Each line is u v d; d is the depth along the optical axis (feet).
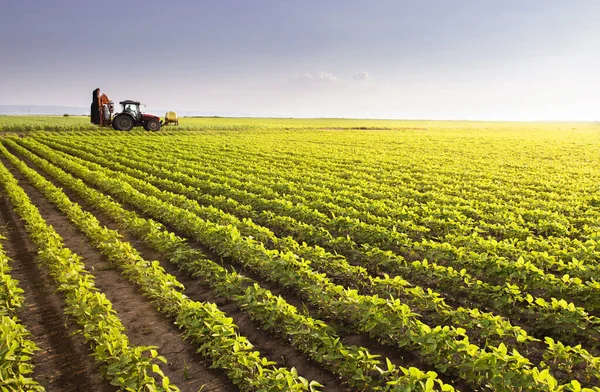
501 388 17.38
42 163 83.92
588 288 25.49
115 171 80.74
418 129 270.46
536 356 22.18
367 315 22.35
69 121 255.70
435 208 50.57
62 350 23.00
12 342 18.90
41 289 30.19
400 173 80.07
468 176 79.05
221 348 20.67
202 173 74.02
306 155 108.37
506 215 47.06
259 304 24.03
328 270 32.04
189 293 30.22
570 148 137.18
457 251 31.71
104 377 20.39
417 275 29.94
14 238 41.37
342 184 66.33
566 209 51.49
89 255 37.11
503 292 26.55
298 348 23.00
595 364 18.69
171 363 21.98
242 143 138.62
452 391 15.69
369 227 38.73
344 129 246.47
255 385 18.61
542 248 35.32
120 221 44.91
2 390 17.07
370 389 19.45
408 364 21.79
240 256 34.01
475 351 18.53
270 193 57.41
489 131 255.91
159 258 36.42
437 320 24.91
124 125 154.61
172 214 44.62
